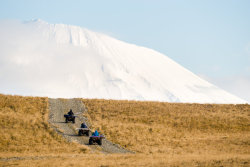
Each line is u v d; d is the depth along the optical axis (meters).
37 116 103.06
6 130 83.88
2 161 56.88
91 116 113.94
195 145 81.62
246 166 46.19
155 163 49.91
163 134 95.62
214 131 103.06
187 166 46.84
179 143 84.56
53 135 84.25
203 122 112.50
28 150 71.75
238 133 100.88
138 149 76.50
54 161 54.66
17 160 57.72
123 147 79.06
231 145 79.94
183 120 114.19
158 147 79.50
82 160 55.25
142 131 96.44
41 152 69.94
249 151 71.06
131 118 113.94
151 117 116.00
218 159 51.81
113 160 55.12
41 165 51.03
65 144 77.69
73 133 88.69
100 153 69.56
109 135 90.38
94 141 78.31
